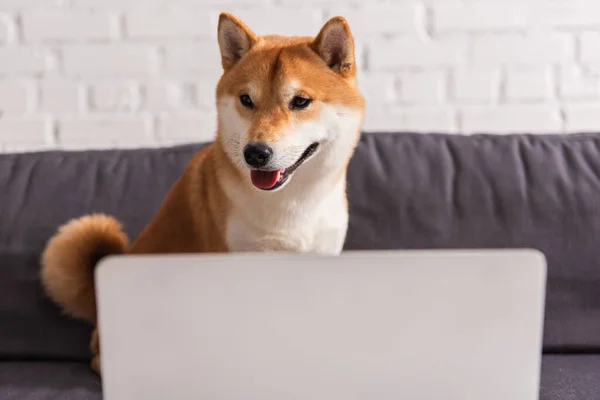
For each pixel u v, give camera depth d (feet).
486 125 6.11
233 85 3.81
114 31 6.05
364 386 2.10
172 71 6.10
